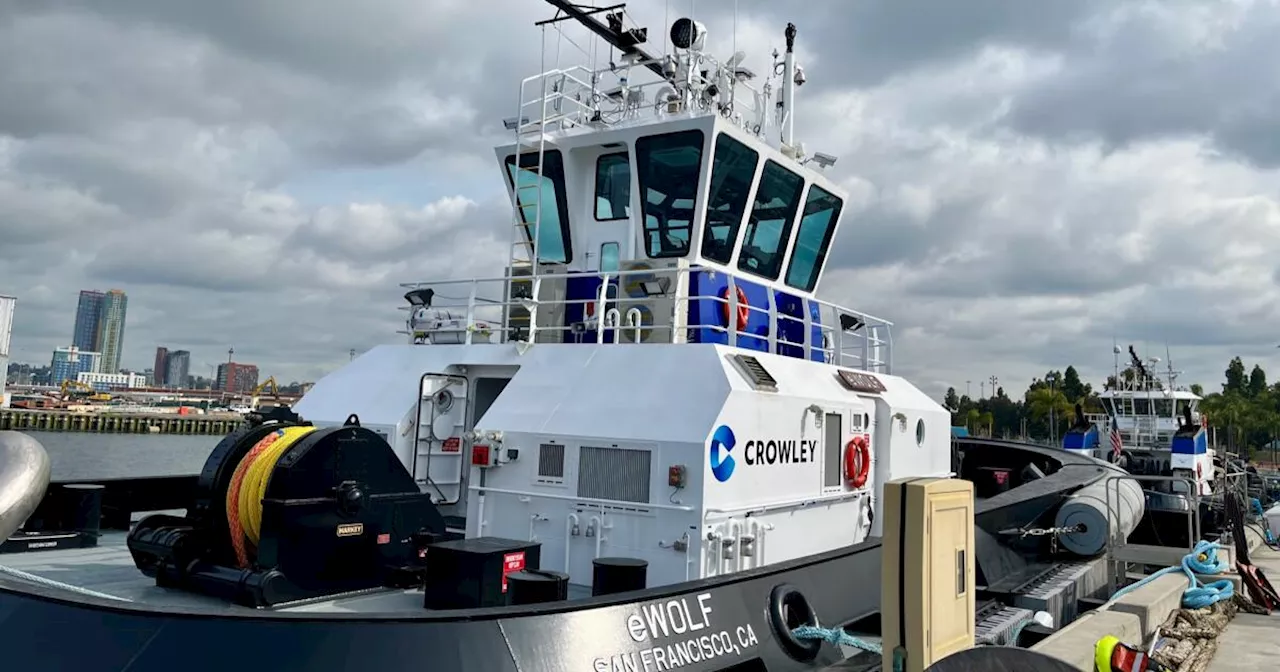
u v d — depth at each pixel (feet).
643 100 30.14
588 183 28.99
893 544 14.37
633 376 21.18
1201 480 67.26
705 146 26.03
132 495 27.14
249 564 18.20
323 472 17.56
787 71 34.27
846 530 24.39
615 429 19.80
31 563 20.94
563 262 29.48
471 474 21.43
